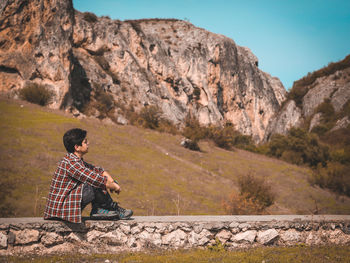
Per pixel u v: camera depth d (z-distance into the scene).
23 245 3.55
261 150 52.59
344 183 27.19
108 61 61.94
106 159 24.12
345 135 56.62
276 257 3.59
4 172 15.61
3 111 30.56
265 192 17.16
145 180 20.69
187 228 3.95
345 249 4.04
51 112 35.62
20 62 39.78
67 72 42.44
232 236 4.05
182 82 77.50
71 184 3.55
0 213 10.78
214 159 35.31
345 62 80.44
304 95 83.12
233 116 89.00
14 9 39.62
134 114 51.94
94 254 3.61
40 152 21.09
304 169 37.28
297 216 4.60
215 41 89.69
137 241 3.86
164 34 88.56
